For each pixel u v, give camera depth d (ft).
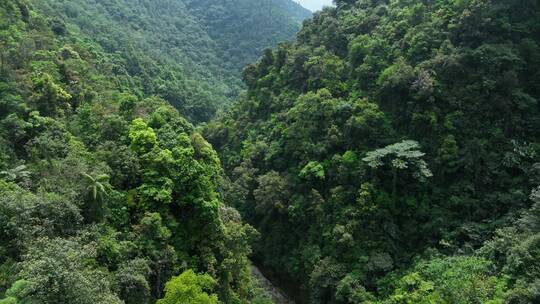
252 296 103.76
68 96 101.09
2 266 57.36
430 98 112.68
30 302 48.98
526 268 75.05
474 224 100.48
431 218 106.63
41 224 64.13
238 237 92.84
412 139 116.26
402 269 101.30
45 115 92.89
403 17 144.25
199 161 97.35
